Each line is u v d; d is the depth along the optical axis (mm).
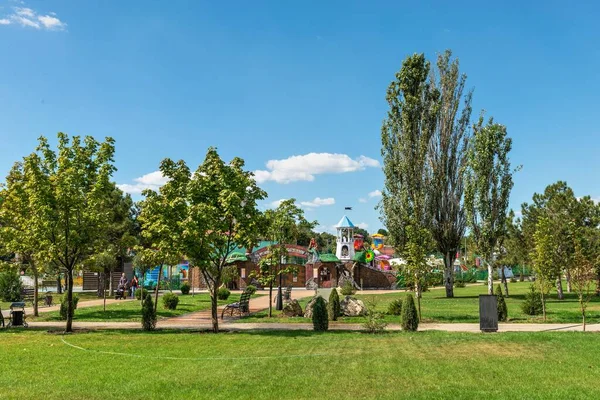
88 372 11055
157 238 18656
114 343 15359
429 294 46969
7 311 27719
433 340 14836
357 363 11633
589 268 17906
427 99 39375
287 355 12875
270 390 9344
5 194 23125
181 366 11609
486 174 35281
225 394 9102
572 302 33031
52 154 19797
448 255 41406
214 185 18375
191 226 17031
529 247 40344
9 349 14320
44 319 23531
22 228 19906
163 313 26016
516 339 14609
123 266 54188
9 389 9609
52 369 11422
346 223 68562
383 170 39406
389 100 39406
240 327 20125
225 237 18969
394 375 10406
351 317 23781
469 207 35938
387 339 15422
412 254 22172
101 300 38406
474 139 35844
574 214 37219
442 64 42281
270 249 25781
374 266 70500
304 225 26656
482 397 8734
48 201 18484
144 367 11539
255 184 19047
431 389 9289
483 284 78750
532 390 9141
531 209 42031
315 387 9531
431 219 39750
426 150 38938
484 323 17141
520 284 74250
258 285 62062
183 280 64000
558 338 14719
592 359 11797
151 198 18078
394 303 25922
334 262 66062
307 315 24422
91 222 19078
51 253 18031
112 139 19969
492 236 35375
